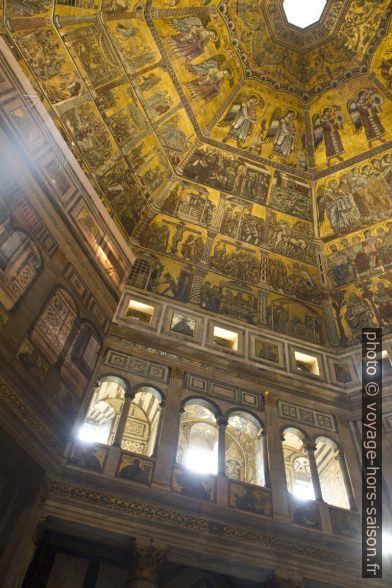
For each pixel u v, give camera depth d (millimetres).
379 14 22703
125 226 20812
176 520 12562
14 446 11344
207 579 13164
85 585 11961
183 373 16688
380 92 23453
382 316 21484
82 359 14438
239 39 23109
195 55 22031
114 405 21578
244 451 22109
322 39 24359
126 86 20000
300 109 24891
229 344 19672
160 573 12898
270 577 12766
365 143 23781
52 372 12898
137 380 15711
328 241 24000
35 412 11898
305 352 20312
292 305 22297
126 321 17531
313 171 24781
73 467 12406
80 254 15961
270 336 20312
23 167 14359
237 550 12594
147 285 19844
